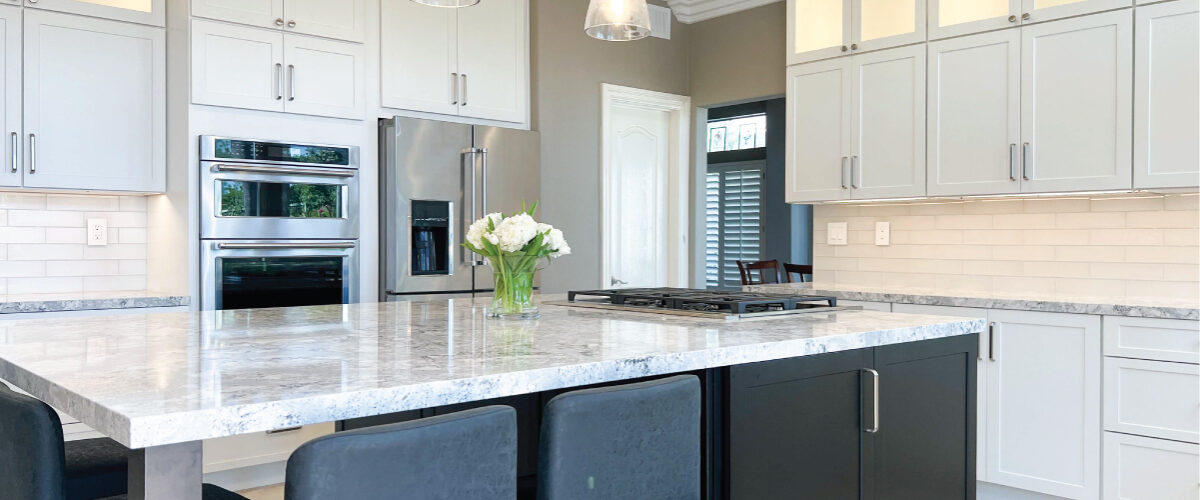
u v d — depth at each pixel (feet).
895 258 14.78
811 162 14.64
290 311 8.95
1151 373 10.48
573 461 4.72
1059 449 11.23
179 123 12.95
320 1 13.98
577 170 17.25
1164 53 11.04
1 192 12.78
